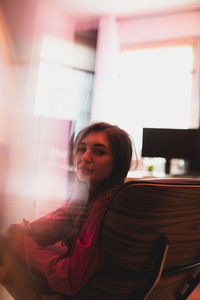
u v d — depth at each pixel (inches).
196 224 24.3
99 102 195.2
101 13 205.5
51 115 166.6
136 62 208.5
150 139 133.6
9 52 137.7
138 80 206.2
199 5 187.6
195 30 193.9
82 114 193.5
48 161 80.4
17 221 39.8
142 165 165.8
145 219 21.0
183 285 30.2
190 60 194.5
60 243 28.8
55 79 184.9
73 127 91.2
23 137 94.0
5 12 136.0
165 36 201.6
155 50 204.2
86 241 24.5
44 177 67.4
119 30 213.8
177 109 194.7
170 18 199.8
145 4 191.2
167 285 26.9
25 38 149.3
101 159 27.4
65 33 203.9
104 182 28.2
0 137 96.5
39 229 29.4
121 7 196.9
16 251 27.8
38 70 161.5
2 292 31.4
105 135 27.6
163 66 201.5
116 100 206.2
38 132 92.7
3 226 33.1
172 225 22.3
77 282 24.2
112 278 23.8
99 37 205.0
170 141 131.3
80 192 29.9
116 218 21.5
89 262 23.9
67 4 194.5
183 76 194.7
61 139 88.7
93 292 24.9
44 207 46.1
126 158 28.0
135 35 209.5
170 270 25.1
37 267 26.1
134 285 23.8
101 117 193.2
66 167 70.6
